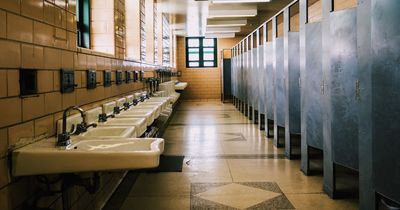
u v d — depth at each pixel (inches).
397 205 89.0
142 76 217.5
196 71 634.2
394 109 82.8
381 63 86.8
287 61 187.5
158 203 125.6
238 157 196.1
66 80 88.3
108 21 147.6
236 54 485.7
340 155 123.7
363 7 100.0
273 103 246.4
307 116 155.7
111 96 139.2
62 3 87.1
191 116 401.4
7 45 61.1
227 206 122.2
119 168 65.7
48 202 78.4
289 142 189.9
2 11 59.4
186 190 139.8
